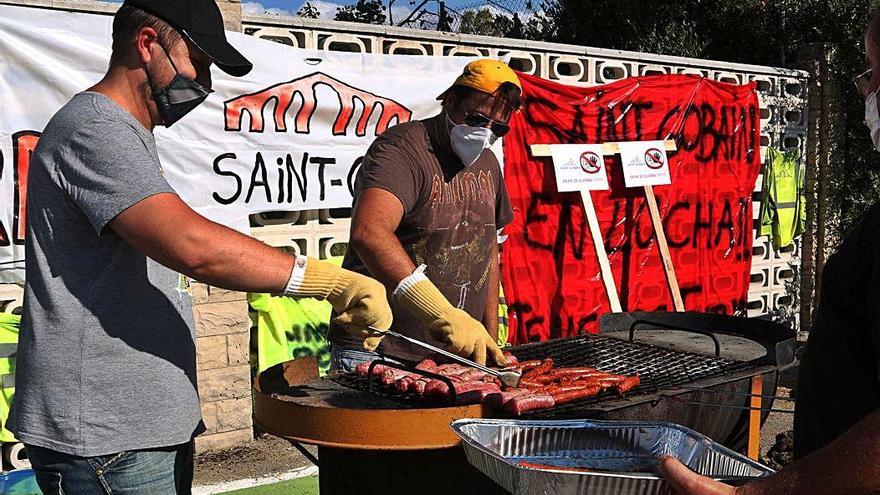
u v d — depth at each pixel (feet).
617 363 11.70
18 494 13.37
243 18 17.24
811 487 5.84
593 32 39.14
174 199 7.27
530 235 22.00
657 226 23.82
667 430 8.45
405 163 10.84
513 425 8.47
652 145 24.08
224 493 15.25
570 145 22.35
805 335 29.07
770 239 28.76
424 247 11.30
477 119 10.76
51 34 14.82
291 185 17.83
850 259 6.67
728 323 13.96
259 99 17.19
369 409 8.88
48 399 7.50
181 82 7.66
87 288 7.48
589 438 8.56
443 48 20.94
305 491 15.42
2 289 14.85
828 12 32.86
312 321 18.78
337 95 18.28
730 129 26.16
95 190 7.16
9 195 14.66
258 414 9.62
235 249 7.36
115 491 7.62
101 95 7.50
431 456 9.37
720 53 37.24
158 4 7.46
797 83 28.99
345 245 20.86
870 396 6.61
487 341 9.92
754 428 11.48
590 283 23.40
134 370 7.59
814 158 29.76
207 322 17.03
